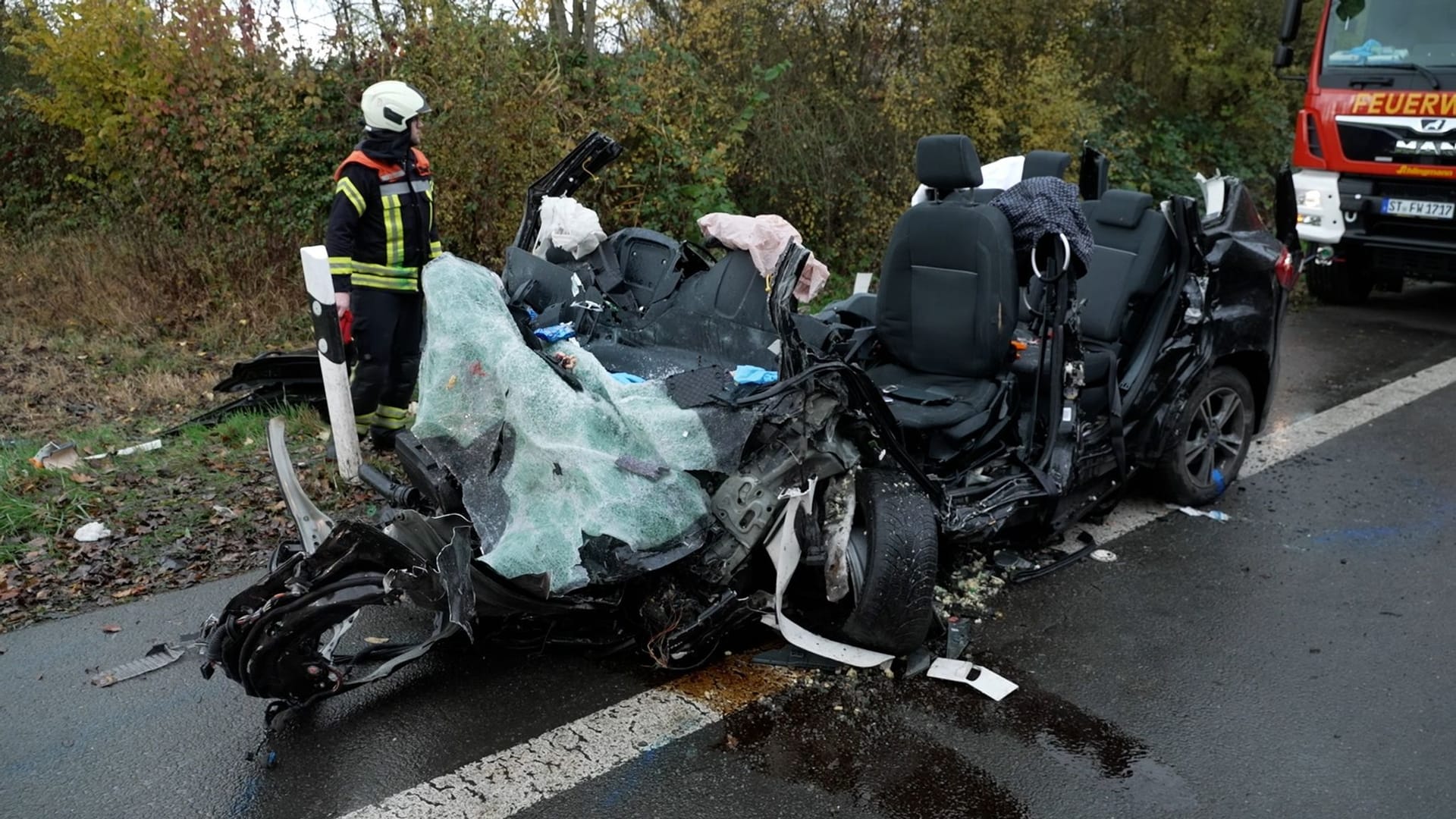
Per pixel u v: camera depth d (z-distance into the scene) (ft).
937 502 12.48
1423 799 9.87
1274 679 11.86
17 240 32.81
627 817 9.50
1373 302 32.37
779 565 10.95
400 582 9.78
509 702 11.23
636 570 9.95
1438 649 12.51
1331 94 27.96
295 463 17.57
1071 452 13.87
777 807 9.67
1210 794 9.93
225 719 10.92
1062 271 13.01
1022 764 10.32
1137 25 40.73
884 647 11.71
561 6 29.53
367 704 11.19
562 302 13.15
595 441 10.16
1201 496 16.76
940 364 14.43
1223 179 17.81
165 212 29.94
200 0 27.91
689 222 28.40
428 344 11.34
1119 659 12.26
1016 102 34.47
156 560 14.25
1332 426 20.52
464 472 10.88
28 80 34.58
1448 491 17.30
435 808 9.56
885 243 32.14
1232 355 16.67
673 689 11.49
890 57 32.01
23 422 20.20
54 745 10.43
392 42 27.96
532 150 26.27
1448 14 25.91
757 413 10.52
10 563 14.11
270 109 28.99
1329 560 14.88
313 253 15.84
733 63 29.68
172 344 25.90
